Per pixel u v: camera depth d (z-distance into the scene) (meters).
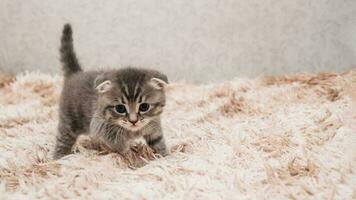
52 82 1.16
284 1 1.20
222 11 1.23
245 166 0.68
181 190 0.61
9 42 1.35
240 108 0.92
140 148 0.74
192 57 1.26
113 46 1.29
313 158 0.68
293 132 0.78
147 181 0.64
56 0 1.29
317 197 0.59
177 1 1.24
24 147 0.78
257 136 0.78
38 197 0.61
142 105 0.71
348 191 0.60
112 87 0.70
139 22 1.27
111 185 0.63
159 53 1.28
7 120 0.92
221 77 1.26
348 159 0.67
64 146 0.76
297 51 1.21
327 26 1.19
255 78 1.14
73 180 0.64
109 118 0.71
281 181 0.63
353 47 1.18
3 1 1.33
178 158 0.71
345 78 1.01
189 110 0.96
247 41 1.23
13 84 1.15
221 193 0.60
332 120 0.81
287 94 0.97
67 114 0.76
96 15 1.28
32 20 1.32
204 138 0.79
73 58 0.84
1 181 0.65
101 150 0.76
